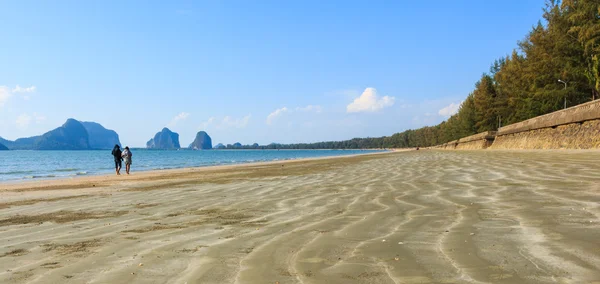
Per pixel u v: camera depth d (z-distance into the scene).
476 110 76.50
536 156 18.53
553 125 27.14
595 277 2.60
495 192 7.26
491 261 3.09
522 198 6.32
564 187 7.23
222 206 7.37
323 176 13.88
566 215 4.73
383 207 6.32
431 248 3.61
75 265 3.58
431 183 9.52
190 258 3.66
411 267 3.06
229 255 3.71
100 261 3.69
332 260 3.39
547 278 2.63
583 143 22.39
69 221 6.36
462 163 16.86
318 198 7.88
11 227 6.02
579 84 38.16
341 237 4.30
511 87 57.25
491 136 51.12
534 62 43.16
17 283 3.12
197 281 2.96
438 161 20.16
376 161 25.62
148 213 6.88
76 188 13.63
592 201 5.59
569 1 34.31
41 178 21.77
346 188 9.45
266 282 2.88
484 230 4.23
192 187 11.88
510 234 3.97
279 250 3.83
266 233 4.70
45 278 3.21
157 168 33.06
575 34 34.88
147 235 4.88
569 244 3.43
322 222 5.27
